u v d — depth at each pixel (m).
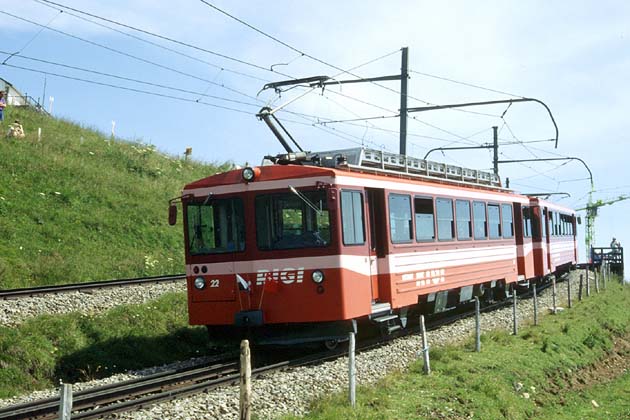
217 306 12.76
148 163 33.03
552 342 16.98
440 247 16.25
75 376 12.74
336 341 13.17
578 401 14.32
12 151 27.22
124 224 24.95
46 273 19.19
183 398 9.44
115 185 28.19
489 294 20.94
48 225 22.52
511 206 22.06
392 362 12.77
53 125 34.78
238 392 9.73
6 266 18.48
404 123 19.03
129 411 8.70
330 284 12.03
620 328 22.64
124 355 13.76
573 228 34.06
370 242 13.22
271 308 12.34
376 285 13.51
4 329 12.69
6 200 23.06
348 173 12.69
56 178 26.42
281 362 11.91
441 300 16.50
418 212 15.28
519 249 23.02
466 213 18.11
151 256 23.36
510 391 12.54
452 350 14.02
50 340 13.23
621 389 16.34
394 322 14.82
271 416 8.82
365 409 9.55
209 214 12.95
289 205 12.36
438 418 9.95
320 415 8.92
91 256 21.66
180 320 16.00
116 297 16.36
